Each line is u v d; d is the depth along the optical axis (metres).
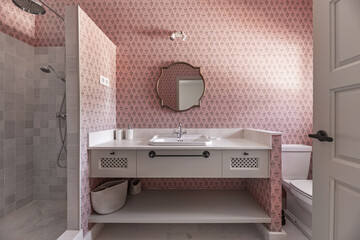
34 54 2.22
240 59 2.18
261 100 2.18
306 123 2.18
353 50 0.76
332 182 0.87
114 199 1.69
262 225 1.66
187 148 1.55
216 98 2.19
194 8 2.18
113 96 2.12
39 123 2.23
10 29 2.04
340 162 0.82
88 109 1.58
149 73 2.20
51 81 2.21
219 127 2.19
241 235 1.68
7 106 1.95
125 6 2.19
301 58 2.18
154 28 2.19
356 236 0.75
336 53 0.85
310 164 2.13
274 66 2.18
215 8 2.18
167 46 2.19
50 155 2.24
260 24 2.18
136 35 2.19
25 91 2.13
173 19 2.19
